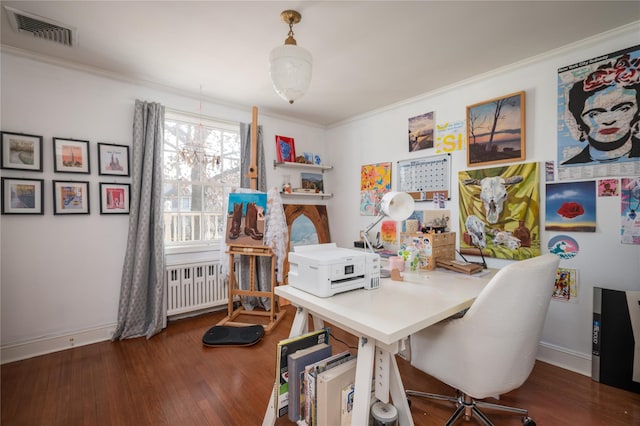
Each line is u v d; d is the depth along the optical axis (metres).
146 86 2.75
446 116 2.82
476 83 2.60
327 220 4.09
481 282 1.79
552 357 2.17
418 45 2.10
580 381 1.94
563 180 2.12
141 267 2.60
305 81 1.62
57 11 1.73
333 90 2.90
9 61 2.15
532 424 1.49
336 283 1.49
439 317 1.23
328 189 4.17
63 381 1.91
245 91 2.95
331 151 4.11
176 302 2.86
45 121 2.29
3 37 2.02
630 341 1.83
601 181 1.97
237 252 2.96
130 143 2.66
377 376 1.26
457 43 2.07
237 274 3.29
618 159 1.90
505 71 2.40
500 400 1.74
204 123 3.22
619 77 1.89
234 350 2.36
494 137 2.47
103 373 2.01
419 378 2.00
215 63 2.38
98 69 2.47
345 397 1.26
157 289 2.65
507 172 2.39
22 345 2.19
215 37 2.01
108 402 1.71
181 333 2.68
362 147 3.66
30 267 2.24
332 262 1.44
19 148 2.18
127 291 2.56
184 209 3.11
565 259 2.12
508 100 2.38
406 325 1.08
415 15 1.76
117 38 2.03
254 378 1.96
